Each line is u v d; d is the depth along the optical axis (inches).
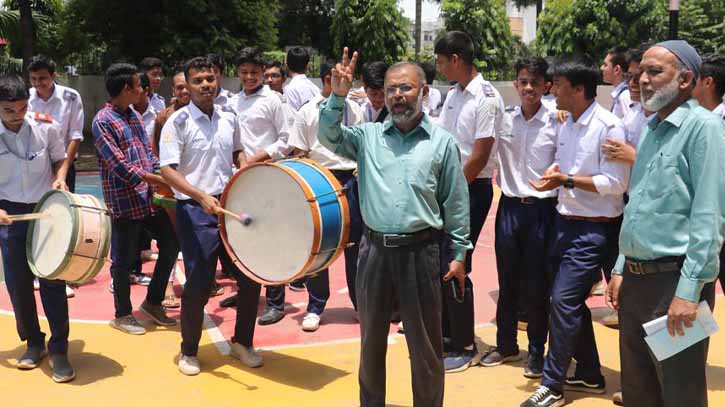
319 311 241.1
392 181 151.0
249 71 243.0
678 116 132.8
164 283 240.1
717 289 285.1
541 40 927.0
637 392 146.5
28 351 205.2
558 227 182.5
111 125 228.5
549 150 191.6
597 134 176.2
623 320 145.2
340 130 153.9
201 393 188.7
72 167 273.7
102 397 185.9
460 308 201.8
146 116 299.6
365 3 866.1
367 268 155.2
